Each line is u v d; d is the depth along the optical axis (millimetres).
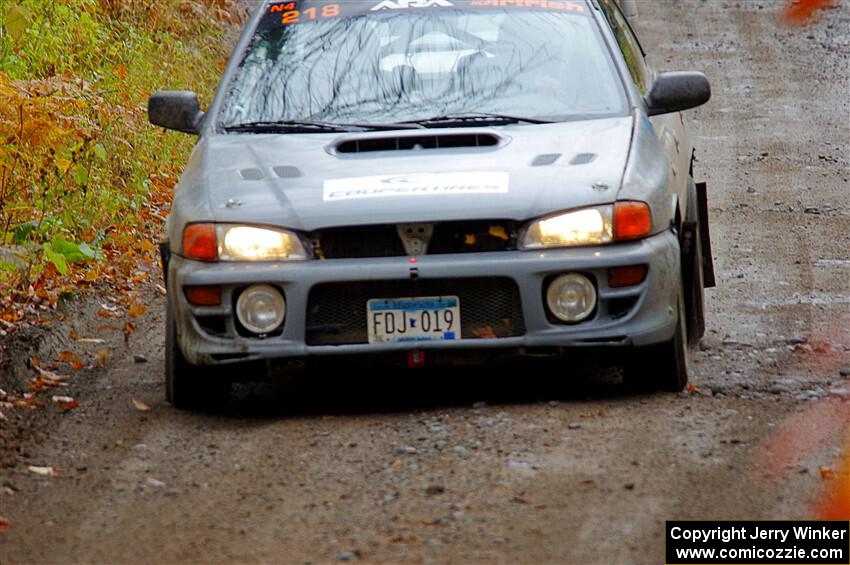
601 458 18891
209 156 23438
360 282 20969
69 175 34812
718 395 22047
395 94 24750
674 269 21656
